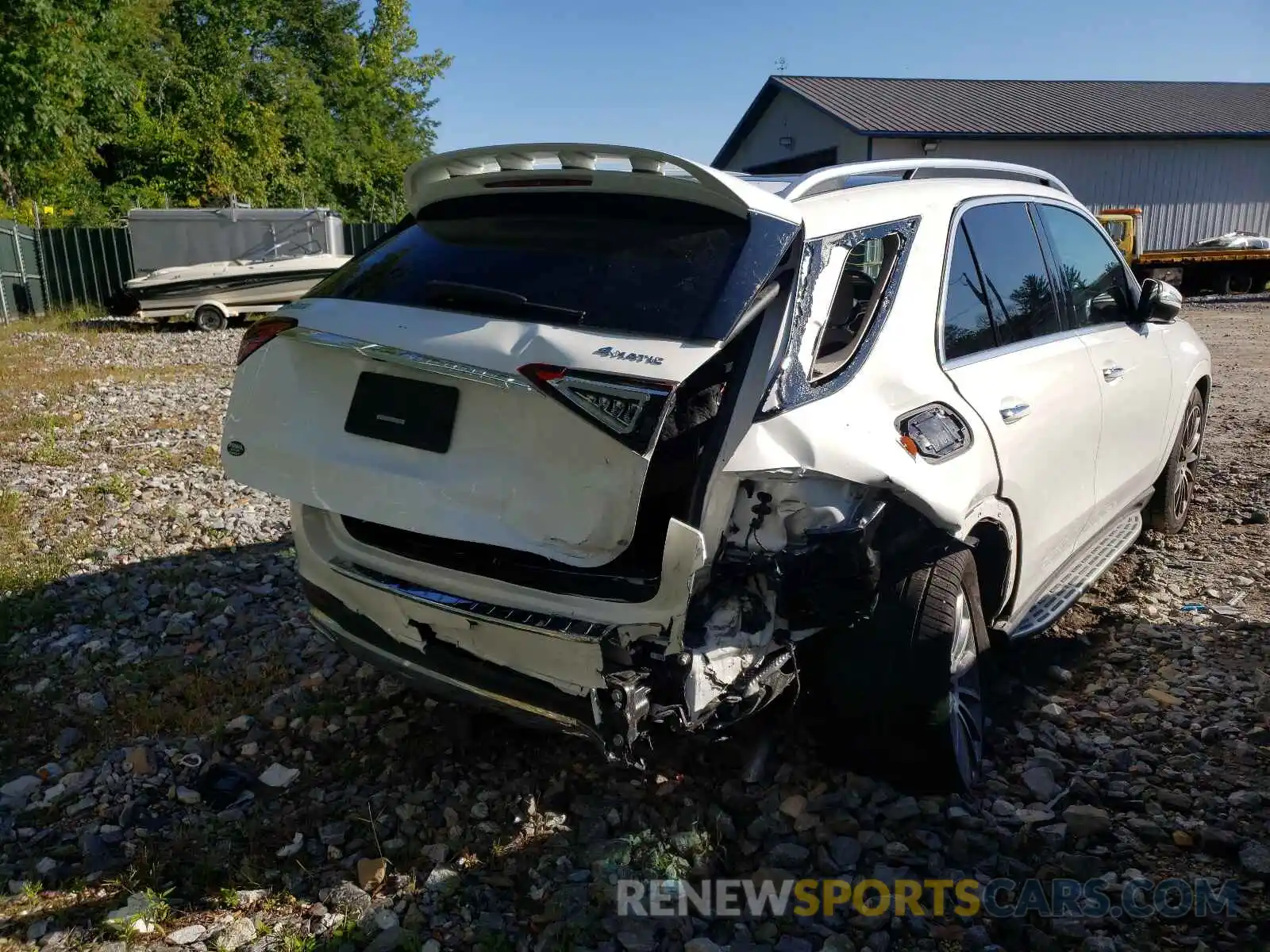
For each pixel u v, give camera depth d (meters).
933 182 3.67
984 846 2.90
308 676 4.08
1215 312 21.06
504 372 2.54
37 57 20.19
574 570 2.70
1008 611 3.70
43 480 7.02
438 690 3.00
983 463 3.18
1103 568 4.44
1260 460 7.26
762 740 3.39
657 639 2.59
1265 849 2.86
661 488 2.66
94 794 3.30
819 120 28.02
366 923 2.67
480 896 2.77
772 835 3.00
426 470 2.74
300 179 35.69
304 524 3.23
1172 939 2.57
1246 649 4.18
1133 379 4.56
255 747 3.57
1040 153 27.25
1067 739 3.52
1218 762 3.36
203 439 8.54
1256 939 2.54
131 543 5.70
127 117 30.94
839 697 3.07
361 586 3.02
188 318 19.52
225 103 33.84
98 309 21.52
